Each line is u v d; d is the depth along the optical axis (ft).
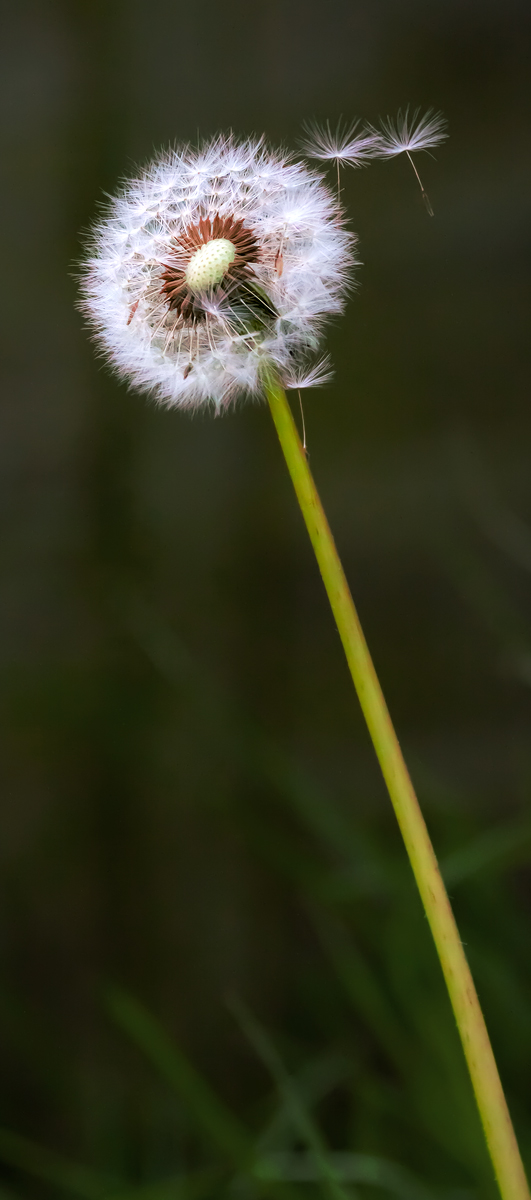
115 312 1.92
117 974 3.12
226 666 3.17
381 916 2.49
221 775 2.93
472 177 3.14
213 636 3.19
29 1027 3.06
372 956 2.60
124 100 3.27
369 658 1.79
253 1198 2.25
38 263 3.34
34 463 3.34
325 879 2.43
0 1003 3.09
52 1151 2.78
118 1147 2.69
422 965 2.32
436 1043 2.26
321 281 1.88
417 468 3.12
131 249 1.91
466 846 2.28
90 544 3.28
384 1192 2.26
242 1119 2.67
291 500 3.18
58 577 3.27
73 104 3.31
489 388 3.09
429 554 3.08
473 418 3.09
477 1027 1.78
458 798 2.83
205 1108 2.29
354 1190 2.24
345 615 1.79
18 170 3.35
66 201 3.31
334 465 3.20
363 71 3.17
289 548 3.18
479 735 2.98
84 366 3.31
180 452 3.27
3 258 3.37
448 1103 2.25
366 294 3.19
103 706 3.08
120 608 3.18
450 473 3.07
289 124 3.18
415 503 3.11
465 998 1.78
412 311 3.17
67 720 3.11
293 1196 2.22
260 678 3.15
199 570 3.22
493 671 2.99
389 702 3.08
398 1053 2.32
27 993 3.13
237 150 1.94
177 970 3.08
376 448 3.17
